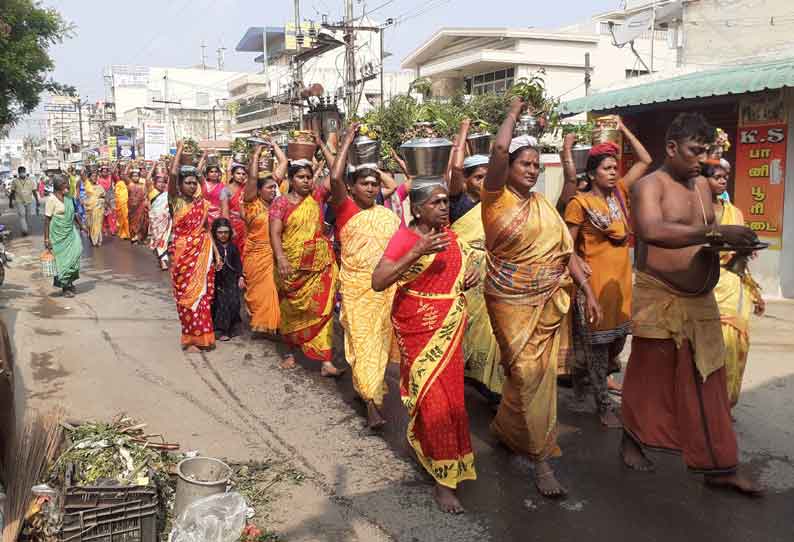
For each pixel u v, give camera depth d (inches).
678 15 721.0
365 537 144.8
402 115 556.7
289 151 241.3
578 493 163.2
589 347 201.5
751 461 175.6
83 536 127.9
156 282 446.9
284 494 163.3
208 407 219.8
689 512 153.3
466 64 1176.8
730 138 396.8
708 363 154.4
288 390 235.5
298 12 1091.9
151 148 1694.1
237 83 2021.4
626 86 493.4
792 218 367.6
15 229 837.8
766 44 506.3
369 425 201.2
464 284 159.5
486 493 163.9
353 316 197.9
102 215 650.8
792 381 233.3
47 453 149.6
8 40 749.3
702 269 151.5
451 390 155.6
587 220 195.9
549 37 1175.6
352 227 196.2
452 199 212.5
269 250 285.9
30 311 354.3
